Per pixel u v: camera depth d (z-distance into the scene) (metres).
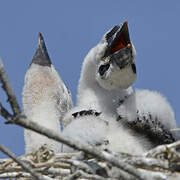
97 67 13.53
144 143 12.10
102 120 12.30
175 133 12.27
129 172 9.01
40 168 10.80
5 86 8.30
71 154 11.00
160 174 10.05
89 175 10.12
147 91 12.66
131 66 13.15
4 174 11.16
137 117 12.11
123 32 13.29
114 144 11.58
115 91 13.62
